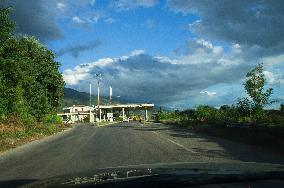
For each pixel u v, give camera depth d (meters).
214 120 43.91
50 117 60.84
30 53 50.34
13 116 38.56
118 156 17.00
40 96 49.06
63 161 15.95
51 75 52.25
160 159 15.70
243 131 28.59
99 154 18.06
